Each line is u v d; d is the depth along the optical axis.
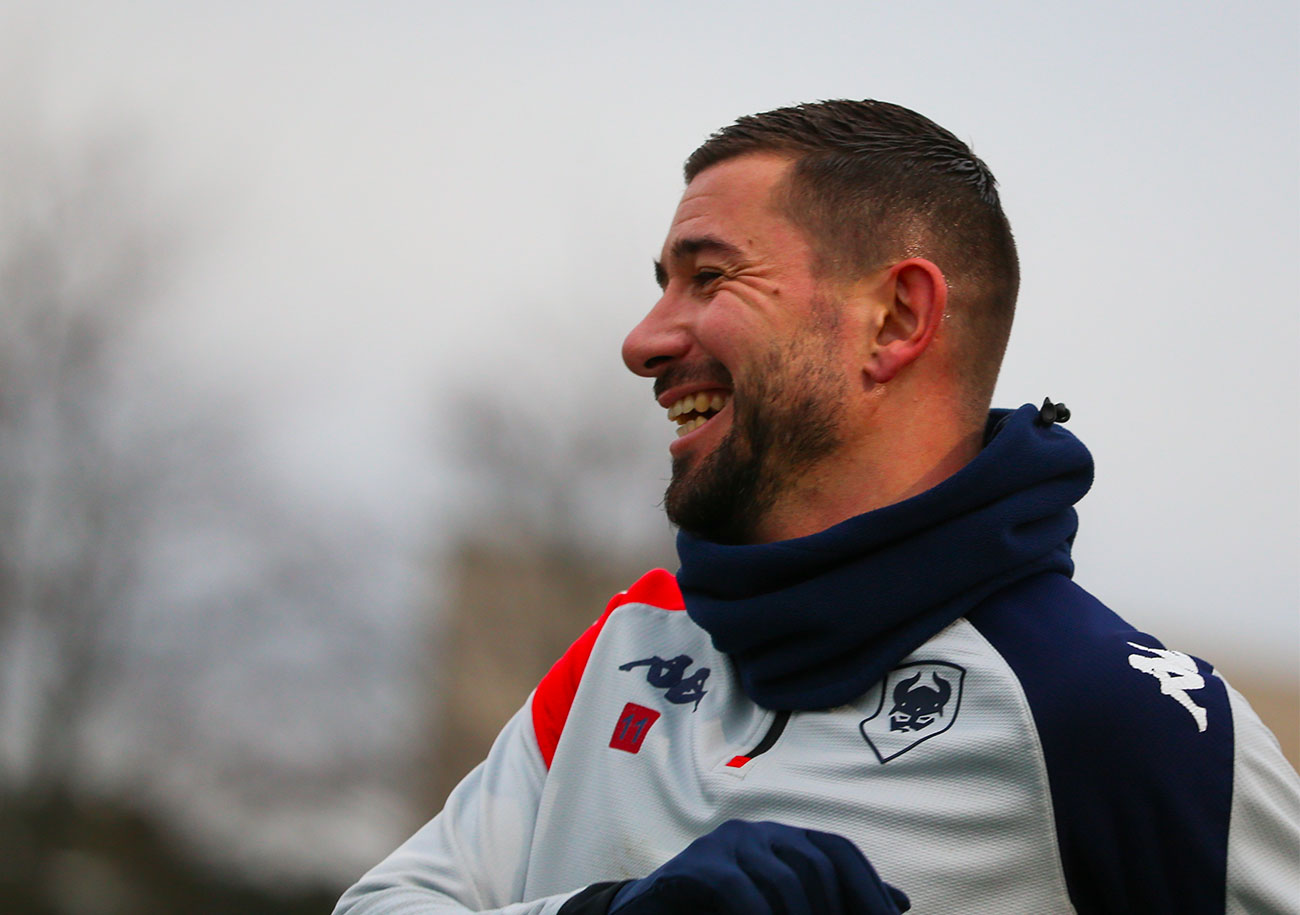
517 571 39.41
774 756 4.16
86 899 35.47
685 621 4.83
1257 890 3.70
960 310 4.60
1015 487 4.25
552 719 5.01
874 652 4.15
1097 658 3.90
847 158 4.60
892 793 3.91
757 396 4.47
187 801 37.50
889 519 4.14
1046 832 3.78
